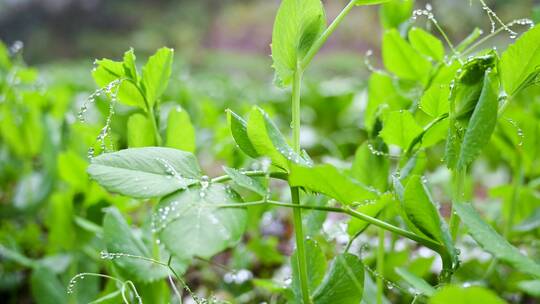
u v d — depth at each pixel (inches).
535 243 22.1
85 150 25.0
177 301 20.3
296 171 13.3
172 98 41.7
